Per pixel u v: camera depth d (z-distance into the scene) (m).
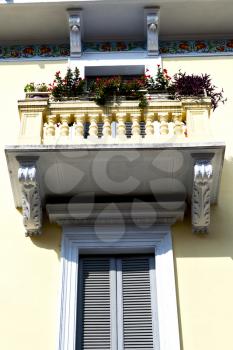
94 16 14.31
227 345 9.58
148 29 14.30
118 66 14.19
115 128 12.05
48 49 14.65
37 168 10.61
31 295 10.19
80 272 10.61
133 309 10.22
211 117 12.96
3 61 14.34
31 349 9.56
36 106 11.34
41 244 10.85
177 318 9.80
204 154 10.56
